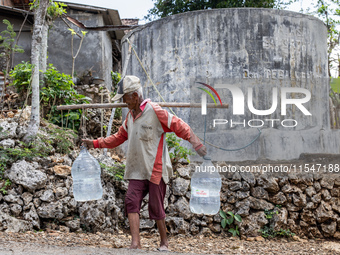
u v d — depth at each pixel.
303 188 6.36
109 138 4.49
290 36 8.00
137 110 4.03
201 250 5.07
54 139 6.67
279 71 7.81
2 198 5.30
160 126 4.04
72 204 5.53
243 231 6.02
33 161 5.82
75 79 10.55
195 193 4.30
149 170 3.95
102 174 6.07
